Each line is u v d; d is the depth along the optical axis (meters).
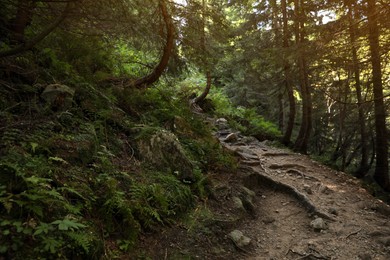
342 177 9.59
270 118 22.09
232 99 21.89
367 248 5.30
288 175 8.86
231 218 5.52
